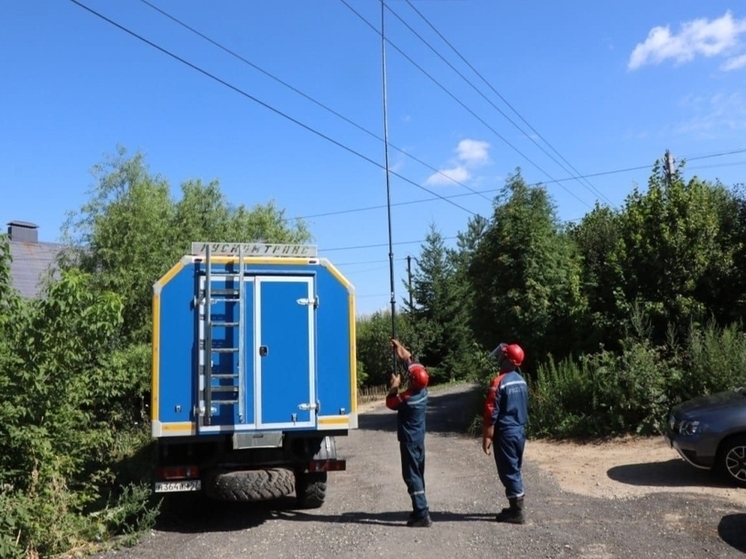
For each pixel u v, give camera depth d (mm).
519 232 17125
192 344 8070
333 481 10914
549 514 8070
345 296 8562
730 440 9219
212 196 20062
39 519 7070
